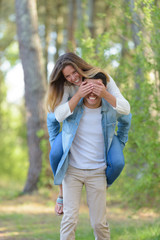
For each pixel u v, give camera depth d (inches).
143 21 297.0
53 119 188.1
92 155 185.8
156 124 316.5
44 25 816.9
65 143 183.8
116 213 422.6
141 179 330.3
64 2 828.0
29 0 559.2
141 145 318.7
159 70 307.6
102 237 192.5
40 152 580.7
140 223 355.9
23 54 569.0
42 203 519.8
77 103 175.3
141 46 315.6
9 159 1364.4
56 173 182.7
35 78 569.6
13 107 1371.8
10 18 886.4
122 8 323.3
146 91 309.9
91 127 185.2
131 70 339.0
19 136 1362.0
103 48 341.7
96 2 733.9
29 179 585.3
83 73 174.7
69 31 761.0
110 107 182.5
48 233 317.7
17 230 339.0
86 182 186.1
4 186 787.4
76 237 277.6
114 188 362.6
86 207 483.8
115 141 190.4
